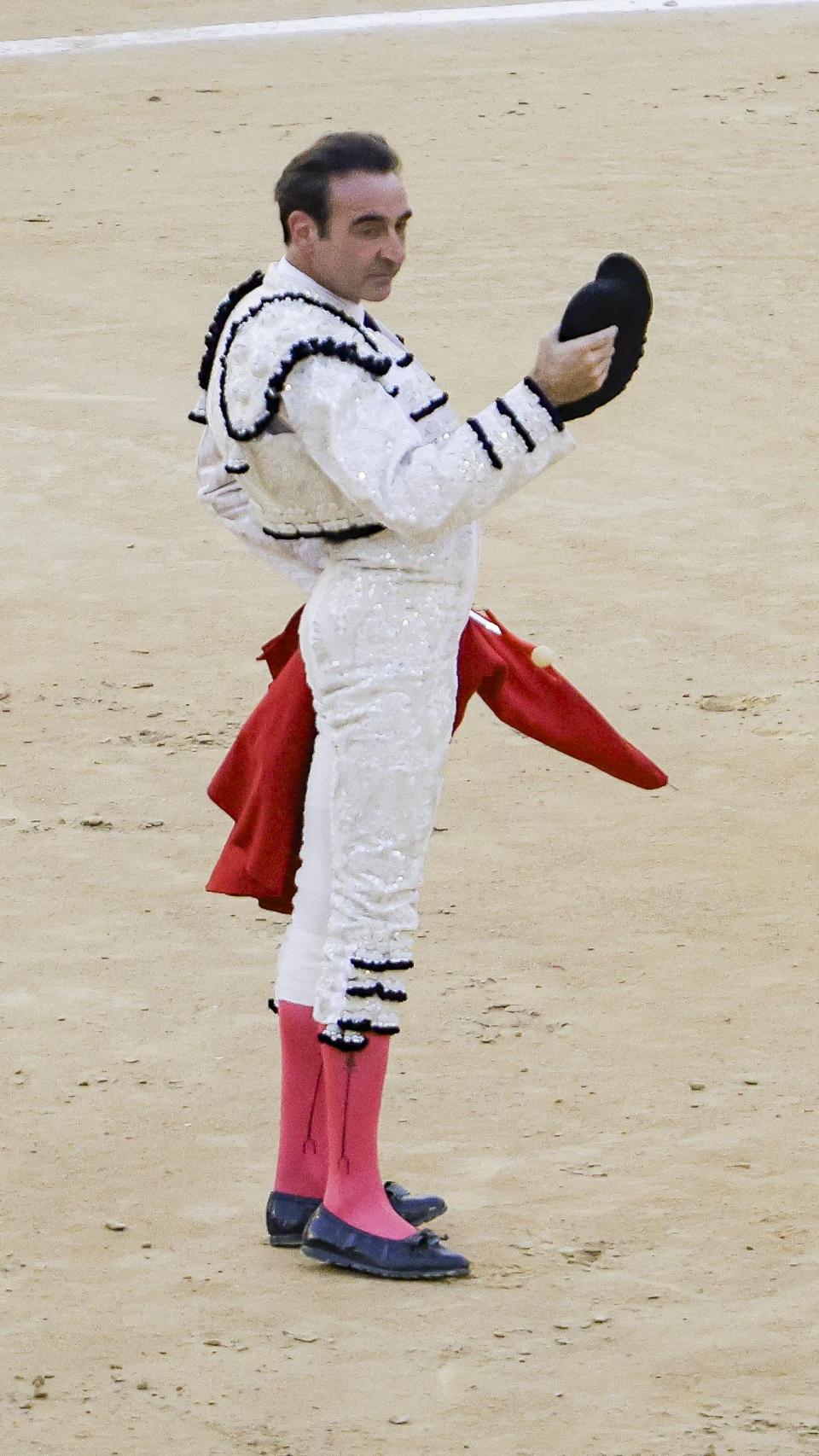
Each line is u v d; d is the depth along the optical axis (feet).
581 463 143.02
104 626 113.80
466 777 91.86
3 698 102.53
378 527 50.47
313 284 50.47
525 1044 66.54
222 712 100.27
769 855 82.53
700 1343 49.19
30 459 143.23
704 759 93.25
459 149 212.02
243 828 53.93
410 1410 46.26
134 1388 47.29
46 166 214.07
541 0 278.67
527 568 122.72
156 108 231.91
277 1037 67.41
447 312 169.37
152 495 137.18
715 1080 63.93
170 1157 59.52
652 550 125.80
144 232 191.93
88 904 78.54
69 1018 68.85
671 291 174.09
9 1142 60.39
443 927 75.92
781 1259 53.31
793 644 108.88
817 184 199.00
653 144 211.82
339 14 276.00
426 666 50.96
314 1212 54.75
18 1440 45.06
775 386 156.15
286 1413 46.14
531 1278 52.54
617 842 84.17
